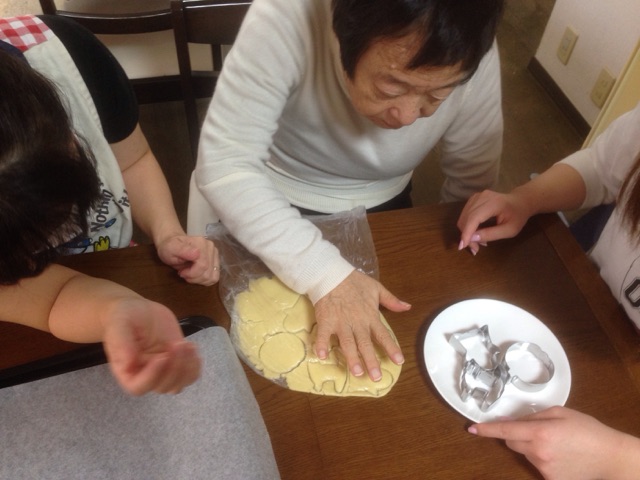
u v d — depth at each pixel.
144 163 1.01
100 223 0.94
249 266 0.80
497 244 0.84
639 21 1.83
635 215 0.71
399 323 0.74
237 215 0.81
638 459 0.60
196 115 1.52
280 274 0.77
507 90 2.38
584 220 1.11
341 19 0.63
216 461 0.55
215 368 0.61
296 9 0.78
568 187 0.93
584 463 0.61
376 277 0.79
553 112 2.30
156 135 2.00
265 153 0.89
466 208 0.86
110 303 0.62
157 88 1.73
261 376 0.68
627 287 0.80
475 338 0.72
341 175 1.06
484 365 0.70
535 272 0.81
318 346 0.70
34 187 0.47
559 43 2.27
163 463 0.55
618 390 0.69
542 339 0.73
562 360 0.71
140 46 1.67
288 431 0.64
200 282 0.76
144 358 0.52
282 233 0.78
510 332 0.73
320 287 0.74
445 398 0.66
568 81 2.25
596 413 0.67
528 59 2.51
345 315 0.72
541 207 0.88
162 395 0.59
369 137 0.92
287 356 0.71
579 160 0.96
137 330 0.56
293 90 0.89
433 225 0.86
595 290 0.79
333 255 0.76
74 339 0.66
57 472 0.54
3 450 0.55
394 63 0.62
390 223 0.86
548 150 2.17
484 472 0.62
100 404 0.58
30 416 0.58
